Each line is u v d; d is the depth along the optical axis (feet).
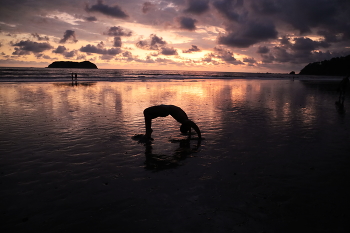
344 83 46.68
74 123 26.81
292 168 15.29
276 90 80.59
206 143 20.36
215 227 9.30
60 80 118.52
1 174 13.83
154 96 55.42
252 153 18.03
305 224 9.60
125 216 10.00
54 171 14.37
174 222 9.61
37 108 36.22
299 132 24.23
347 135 23.17
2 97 48.52
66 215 10.05
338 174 14.40
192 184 13.00
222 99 52.01
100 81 120.26
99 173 14.23
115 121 28.12
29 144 19.27
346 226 9.48
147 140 20.93
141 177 13.78
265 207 10.79
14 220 9.66
